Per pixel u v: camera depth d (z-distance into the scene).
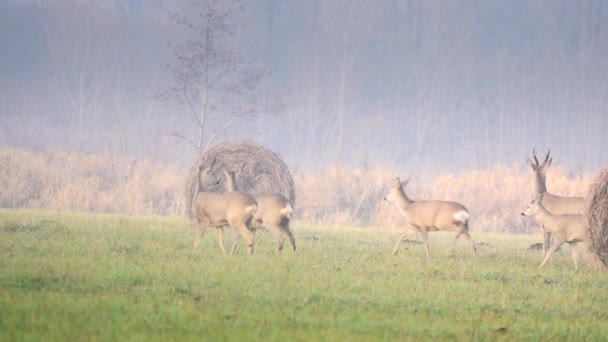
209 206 66.50
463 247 84.31
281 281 50.72
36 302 41.69
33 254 57.81
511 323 44.47
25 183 137.25
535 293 53.56
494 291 53.31
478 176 147.12
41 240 66.38
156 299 43.88
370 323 41.88
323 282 51.25
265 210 67.50
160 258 59.06
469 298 49.97
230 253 66.38
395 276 56.75
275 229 67.62
